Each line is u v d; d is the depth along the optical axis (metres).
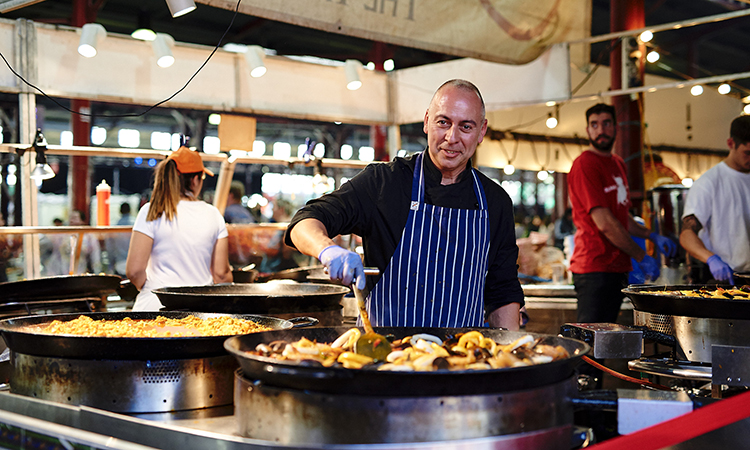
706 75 12.25
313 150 4.46
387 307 1.98
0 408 1.56
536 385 1.17
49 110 11.30
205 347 1.47
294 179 5.96
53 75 3.47
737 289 2.43
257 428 1.19
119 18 9.77
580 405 1.29
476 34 3.56
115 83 3.64
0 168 4.91
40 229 3.39
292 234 1.80
